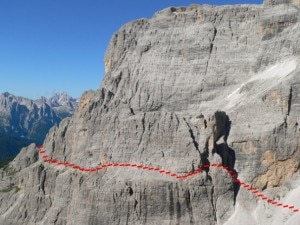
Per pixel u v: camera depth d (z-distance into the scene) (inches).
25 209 3804.1
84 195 3248.0
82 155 3555.6
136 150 3292.3
